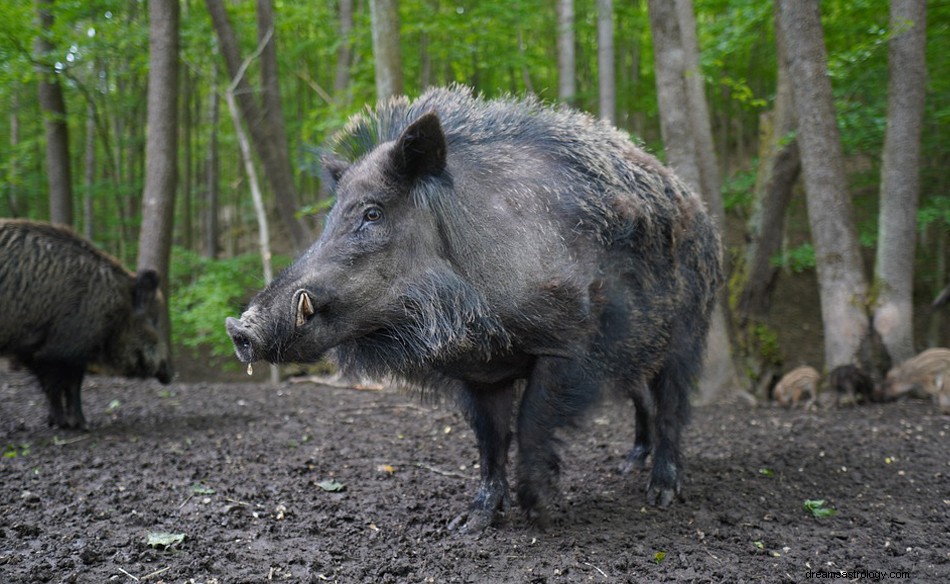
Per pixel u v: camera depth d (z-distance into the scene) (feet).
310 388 29.19
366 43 38.73
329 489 15.28
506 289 11.48
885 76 31.35
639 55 66.49
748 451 18.69
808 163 25.11
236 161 85.10
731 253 30.27
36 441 19.51
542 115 13.47
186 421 22.33
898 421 21.71
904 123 24.73
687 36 26.40
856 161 56.39
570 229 12.01
